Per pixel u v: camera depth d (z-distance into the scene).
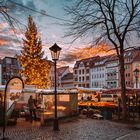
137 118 24.78
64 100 22.91
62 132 15.54
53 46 16.98
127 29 22.72
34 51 53.53
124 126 18.62
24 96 24.91
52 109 21.22
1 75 89.94
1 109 18.42
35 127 17.86
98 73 117.00
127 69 102.00
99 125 19.08
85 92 36.91
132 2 21.78
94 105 30.02
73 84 129.00
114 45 22.80
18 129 16.84
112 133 15.21
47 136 14.07
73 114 23.70
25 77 53.09
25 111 23.39
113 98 36.66
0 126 18.30
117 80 105.00
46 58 55.44
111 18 22.25
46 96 21.62
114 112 28.36
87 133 15.15
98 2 22.36
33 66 53.16
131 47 23.05
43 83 53.75
